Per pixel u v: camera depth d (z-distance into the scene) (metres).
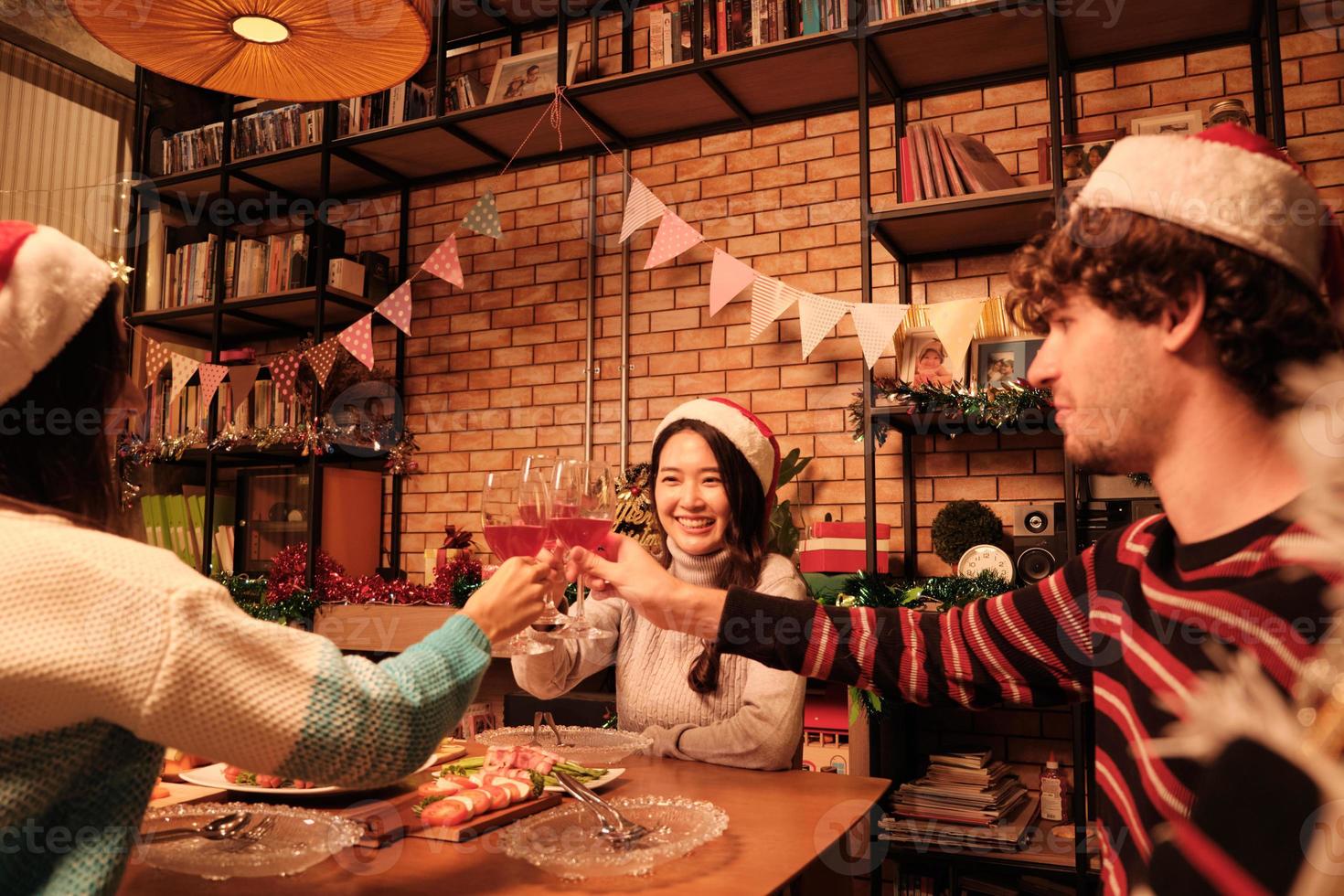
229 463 3.99
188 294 3.92
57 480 0.75
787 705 1.47
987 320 2.69
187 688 0.65
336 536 3.55
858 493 3.07
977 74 3.01
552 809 1.05
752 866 0.90
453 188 3.83
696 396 3.32
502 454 3.61
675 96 3.17
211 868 0.83
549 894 0.83
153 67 1.96
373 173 3.76
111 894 0.67
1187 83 2.83
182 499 3.75
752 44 2.95
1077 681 0.97
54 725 0.65
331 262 3.62
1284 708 0.57
